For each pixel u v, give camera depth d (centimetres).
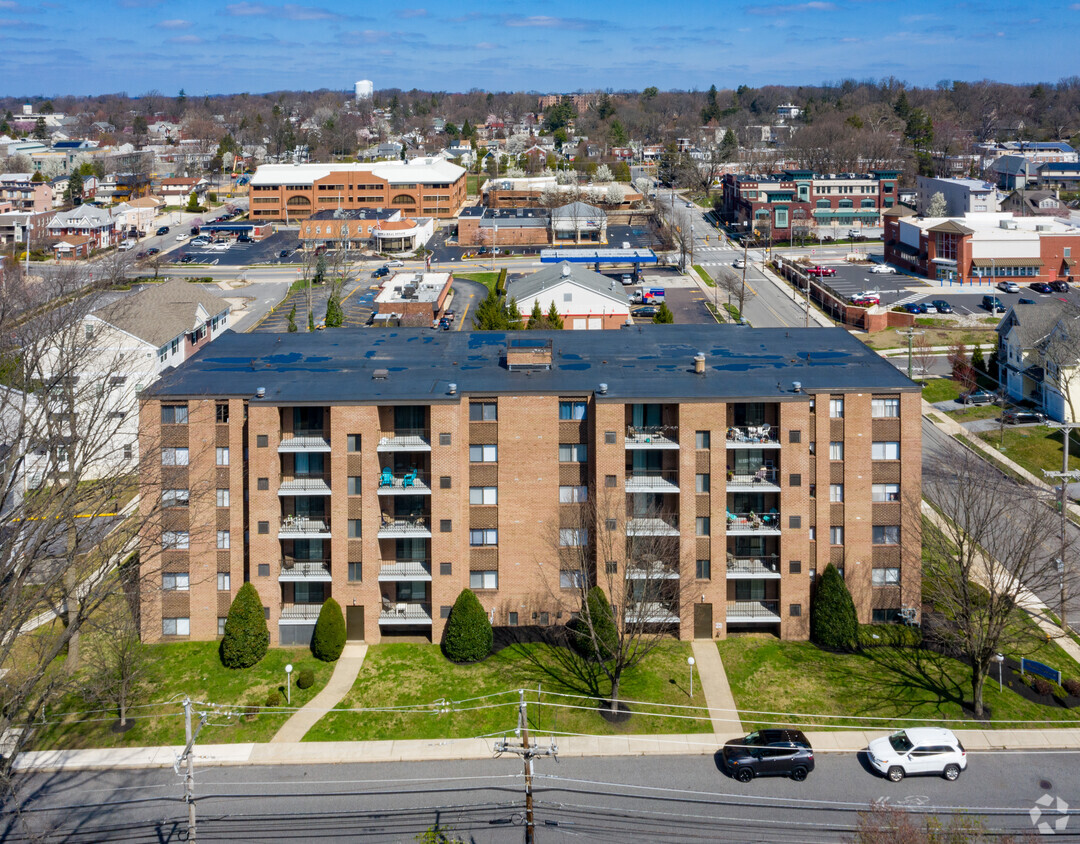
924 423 11462
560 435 6712
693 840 5044
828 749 5788
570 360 7431
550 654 6656
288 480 6844
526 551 6788
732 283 17675
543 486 6738
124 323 10769
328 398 6594
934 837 4688
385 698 6238
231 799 5409
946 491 9006
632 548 6381
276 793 5450
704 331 8344
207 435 6712
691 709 6128
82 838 5125
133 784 5547
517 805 5334
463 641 6538
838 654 6662
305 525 6800
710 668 6519
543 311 14862
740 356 7531
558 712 6094
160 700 6244
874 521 6819
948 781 5512
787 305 17300
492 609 6844
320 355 7669
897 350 14200
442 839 5075
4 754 5759
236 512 6750
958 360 12762
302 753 5775
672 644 6781
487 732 5944
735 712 6094
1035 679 6369
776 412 6819
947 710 6106
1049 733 5916
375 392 6706
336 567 6706
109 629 6322
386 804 5359
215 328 13150
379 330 8481
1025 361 11888
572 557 6781
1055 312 12119
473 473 6731
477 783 5531
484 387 6769
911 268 19625
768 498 6925
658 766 5659
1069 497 9350
